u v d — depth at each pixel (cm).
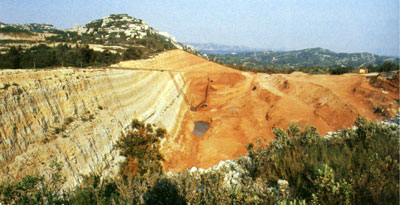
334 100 4338
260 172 736
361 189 487
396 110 3503
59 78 1973
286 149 860
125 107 2969
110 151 2184
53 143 1598
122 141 2177
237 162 922
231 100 6725
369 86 4566
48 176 1402
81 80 2252
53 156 1530
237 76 8719
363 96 4331
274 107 4881
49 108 1720
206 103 6575
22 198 565
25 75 1664
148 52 8869
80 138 1862
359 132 921
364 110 3844
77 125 1916
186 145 3816
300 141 949
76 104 2050
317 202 475
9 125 1350
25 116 1488
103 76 2733
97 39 10838
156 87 4556
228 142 3862
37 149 1459
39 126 1567
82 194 604
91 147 1938
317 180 540
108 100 2623
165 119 4081
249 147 976
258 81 8181
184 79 7369
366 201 465
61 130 1731
